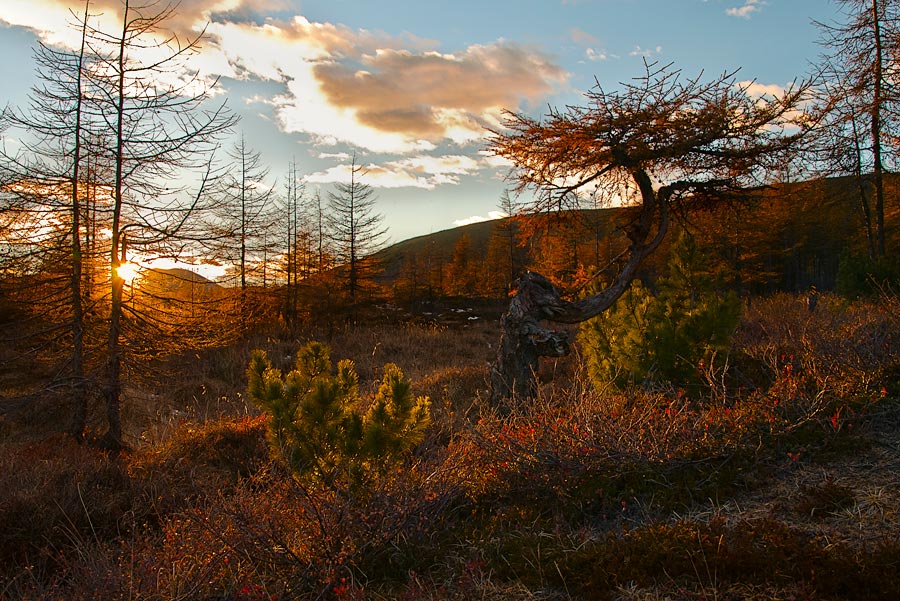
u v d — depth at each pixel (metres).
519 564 3.51
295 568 3.82
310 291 25.53
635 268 9.61
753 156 9.28
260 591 3.54
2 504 5.25
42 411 11.22
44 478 6.10
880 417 4.57
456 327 27.45
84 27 9.53
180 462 7.24
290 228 27.75
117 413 9.76
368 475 4.52
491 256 45.09
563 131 9.23
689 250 8.14
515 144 9.74
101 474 6.53
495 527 4.16
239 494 5.12
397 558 3.86
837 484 3.73
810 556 2.92
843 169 16.03
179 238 10.09
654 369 7.45
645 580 3.07
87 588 3.62
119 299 9.95
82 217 9.80
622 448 4.59
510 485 4.71
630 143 8.89
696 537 3.31
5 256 9.57
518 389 8.37
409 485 4.44
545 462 4.69
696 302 7.83
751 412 4.88
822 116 10.12
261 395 4.97
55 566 4.65
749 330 11.37
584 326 9.45
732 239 26.34
